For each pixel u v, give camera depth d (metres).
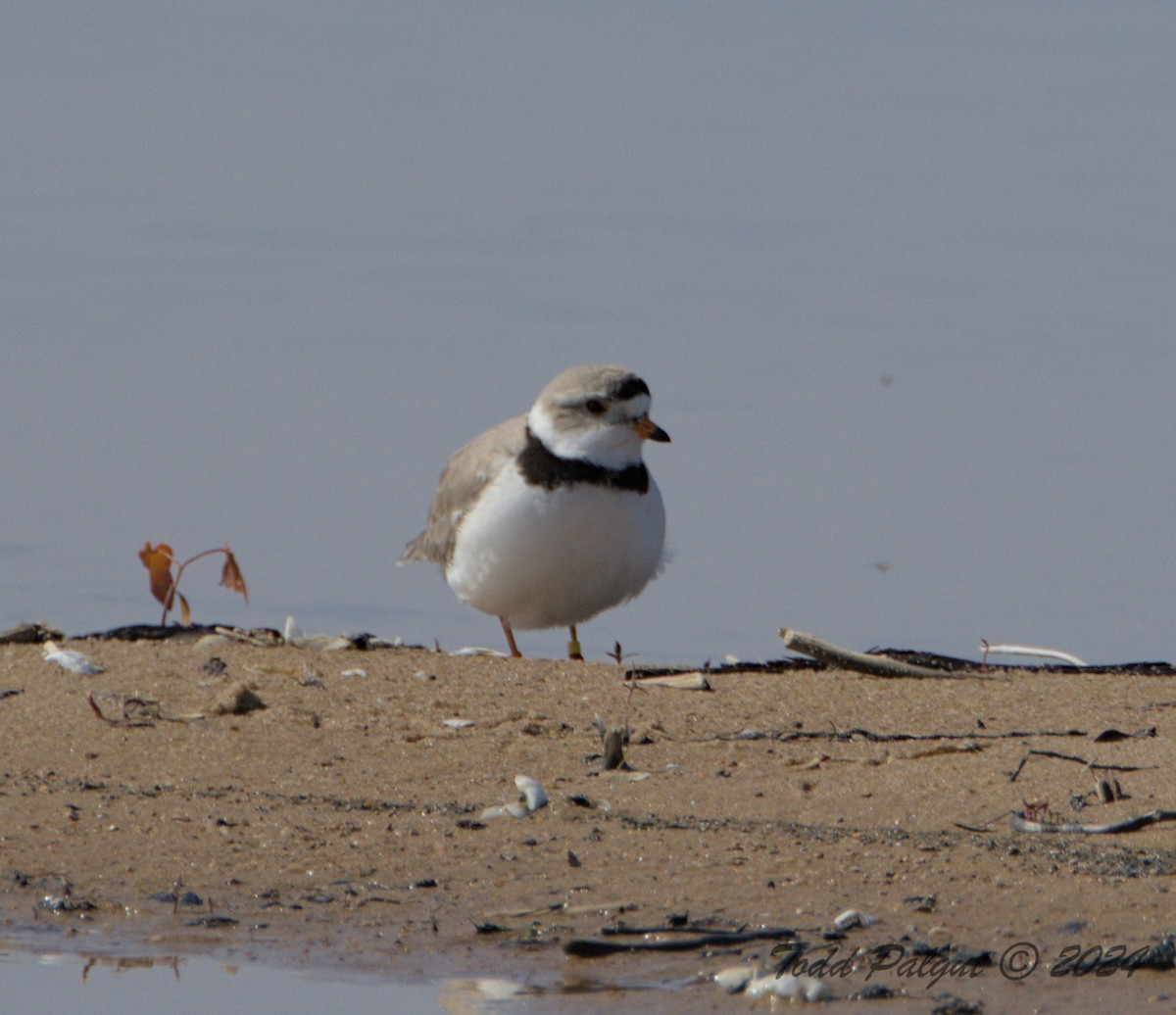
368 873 9.38
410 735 11.70
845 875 9.16
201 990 8.05
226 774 10.95
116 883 9.31
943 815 10.00
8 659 13.52
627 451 15.25
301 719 12.02
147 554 15.75
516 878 9.25
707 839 9.72
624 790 10.60
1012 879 9.03
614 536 15.27
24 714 12.12
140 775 10.93
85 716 12.07
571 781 10.79
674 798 10.44
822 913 8.70
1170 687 13.16
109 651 13.86
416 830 9.97
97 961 8.41
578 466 15.05
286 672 13.27
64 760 11.19
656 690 12.91
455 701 12.54
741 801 10.33
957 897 8.84
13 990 8.10
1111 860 9.25
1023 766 10.72
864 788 10.51
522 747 11.47
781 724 11.98
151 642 14.34
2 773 10.93
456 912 8.87
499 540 15.26
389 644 14.67
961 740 11.38
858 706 12.44
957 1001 7.75
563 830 9.93
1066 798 10.13
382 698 12.62
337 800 10.47
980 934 8.43
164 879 9.34
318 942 8.58
